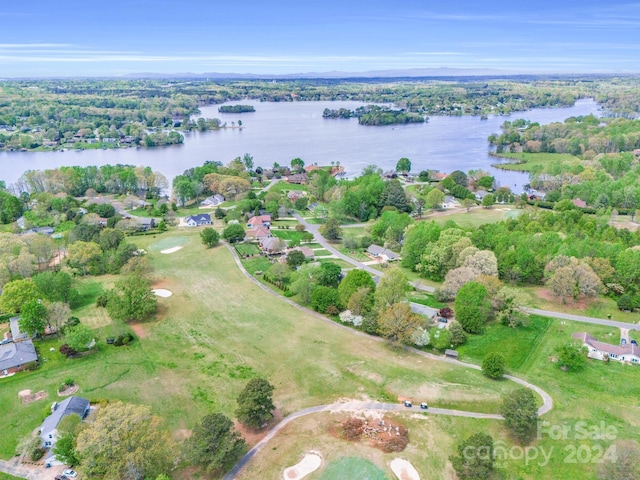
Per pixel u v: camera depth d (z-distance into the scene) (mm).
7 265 111688
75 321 94312
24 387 77625
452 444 65125
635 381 79750
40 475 59750
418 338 88312
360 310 97875
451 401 73688
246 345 90625
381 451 63750
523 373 82062
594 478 59562
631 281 109875
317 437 66375
